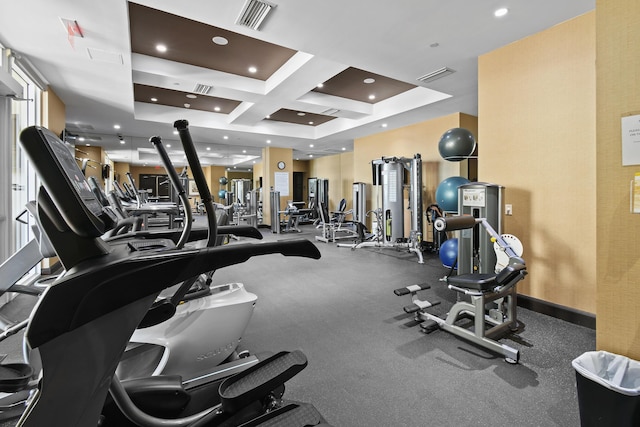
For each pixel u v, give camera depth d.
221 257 0.68
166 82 4.98
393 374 2.06
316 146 10.60
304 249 0.79
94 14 2.75
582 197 2.88
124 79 4.19
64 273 0.62
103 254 0.65
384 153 8.10
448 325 2.59
